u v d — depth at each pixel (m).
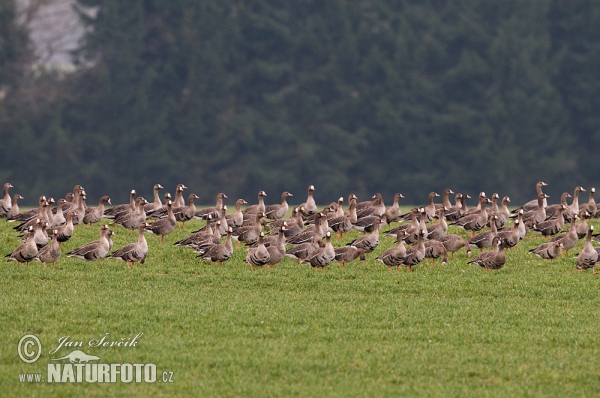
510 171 95.06
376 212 44.59
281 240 35.38
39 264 35.19
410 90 97.19
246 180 94.44
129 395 23.00
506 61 96.56
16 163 94.50
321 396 22.83
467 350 26.09
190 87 95.25
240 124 95.00
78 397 22.88
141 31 96.00
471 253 38.50
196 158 95.12
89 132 95.81
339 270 35.12
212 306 29.81
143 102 94.56
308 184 95.50
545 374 24.33
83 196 43.47
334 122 97.44
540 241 40.94
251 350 25.75
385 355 25.53
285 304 30.31
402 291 32.50
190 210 43.97
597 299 31.72
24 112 95.69
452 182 95.94
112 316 28.48
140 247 34.94
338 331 27.56
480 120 95.69
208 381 23.72
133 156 95.50
